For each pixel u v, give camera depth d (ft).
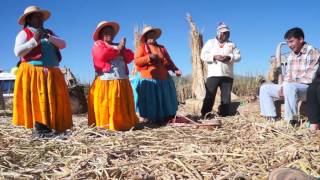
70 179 13.69
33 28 19.57
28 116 19.44
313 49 21.62
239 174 13.73
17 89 19.52
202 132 20.56
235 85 42.32
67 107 20.34
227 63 27.61
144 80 24.90
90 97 22.79
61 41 19.97
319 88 19.75
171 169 14.65
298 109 23.35
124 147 17.34
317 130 19.76
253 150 16.35
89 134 20.08
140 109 24.97
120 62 22.68
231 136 19.24
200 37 37.19
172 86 25.55
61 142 18.12
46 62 19.60
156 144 18.11
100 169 14.30
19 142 18.97
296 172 12.41
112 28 22.57
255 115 25.13
